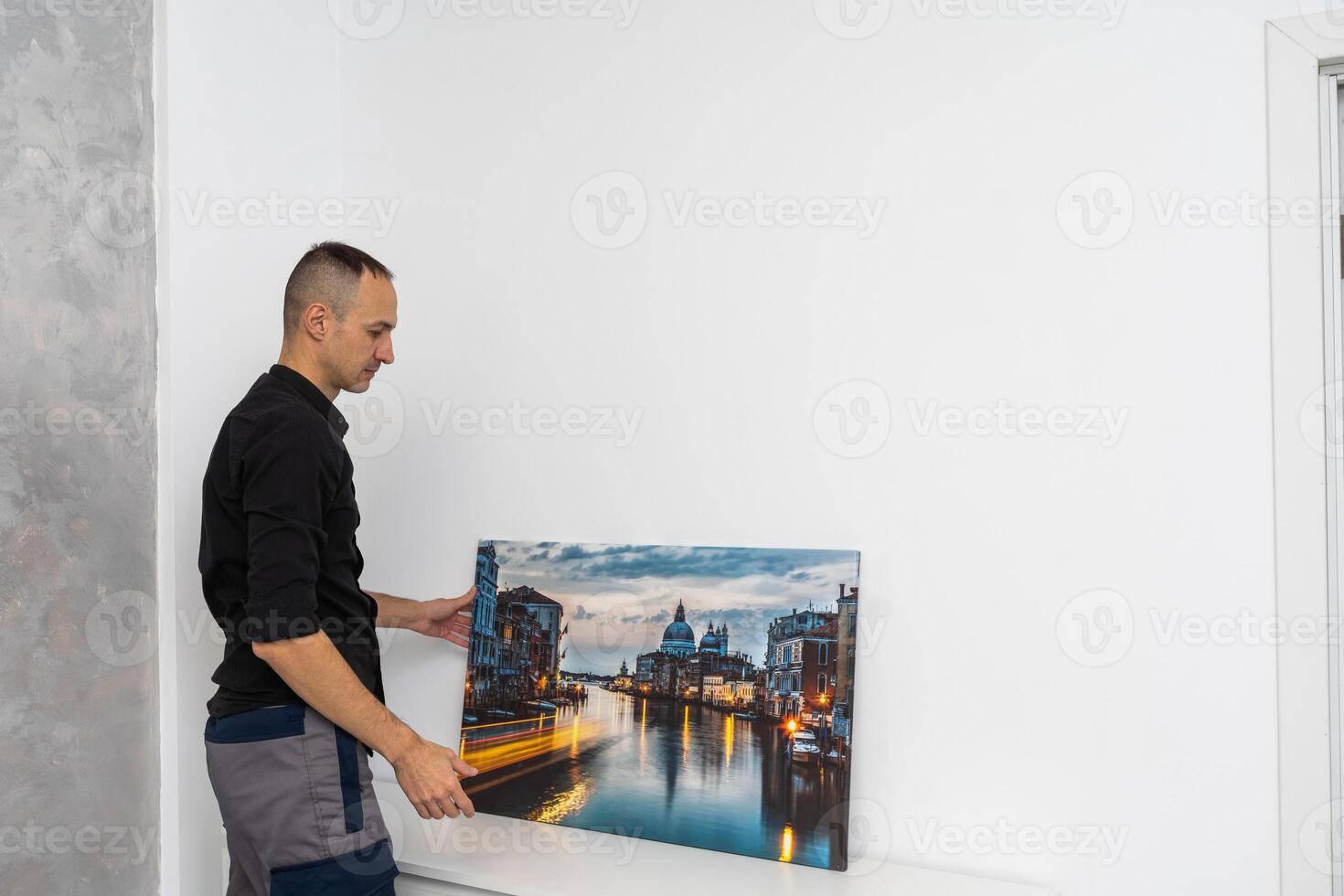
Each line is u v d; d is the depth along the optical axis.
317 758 1.66
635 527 2.17
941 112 1.92
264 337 2.29
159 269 2.08
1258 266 1.68
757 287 2.08
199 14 2.15
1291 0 1.66
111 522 1.97
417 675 2.38
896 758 1.90
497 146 2.37
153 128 2.07
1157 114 1.75
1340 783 1.63
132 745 1.99
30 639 1.83
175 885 2.03
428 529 2.41
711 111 2.13
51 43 1.90
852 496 1.97
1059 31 1.83
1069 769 1.78
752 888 1.72
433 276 2.44
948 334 1.90
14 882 1.79
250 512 1.60
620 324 2.21
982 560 1.86
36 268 1.86
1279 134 1.67
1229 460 1.69
